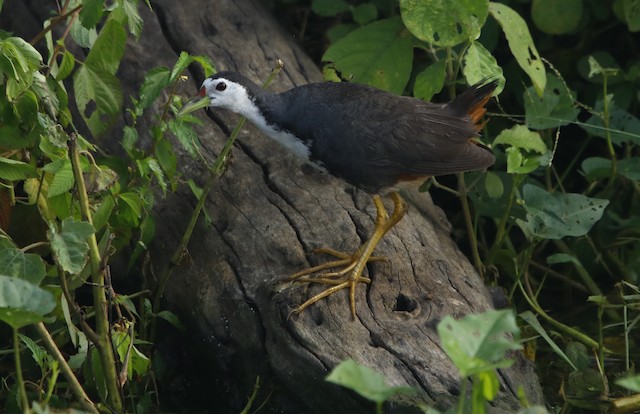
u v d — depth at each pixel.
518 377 7.63
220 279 8.23
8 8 10.47
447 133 8.12
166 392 8.44
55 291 7.55
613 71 9.62
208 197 8.91
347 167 8.10
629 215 10.63
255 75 10.02
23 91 7.52
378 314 7.73
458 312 7.79
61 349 8.60
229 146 8.15
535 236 9.12
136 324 8.73
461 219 10.84
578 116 11.55
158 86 7.85
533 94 9.85
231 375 8.09
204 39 10.24
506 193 10.07
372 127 8.02
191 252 8.61
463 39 8.90
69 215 7.76
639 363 9.07
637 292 9.44
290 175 9.04
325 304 7.75
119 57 8.18
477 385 5.54
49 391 6.76
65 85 9.85
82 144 7.67
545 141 10.76
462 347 5.27
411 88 11.13
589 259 10.33
